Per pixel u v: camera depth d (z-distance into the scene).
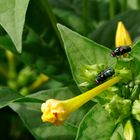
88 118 0.32
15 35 0.29
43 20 0.43
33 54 0.42
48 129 0.36
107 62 0.34
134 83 0.33
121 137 0.32
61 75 0.42
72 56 0.34
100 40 0.42
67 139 0.36
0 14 0.30
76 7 0.49
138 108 0.32
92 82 0.33
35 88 0.47
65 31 0.33
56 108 0.30
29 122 0.36
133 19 0.42
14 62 0.48
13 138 0.46
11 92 0.35
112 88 0.33
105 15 0.48
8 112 0.45
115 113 0.32
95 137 0.32
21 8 0.30
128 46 0.33
